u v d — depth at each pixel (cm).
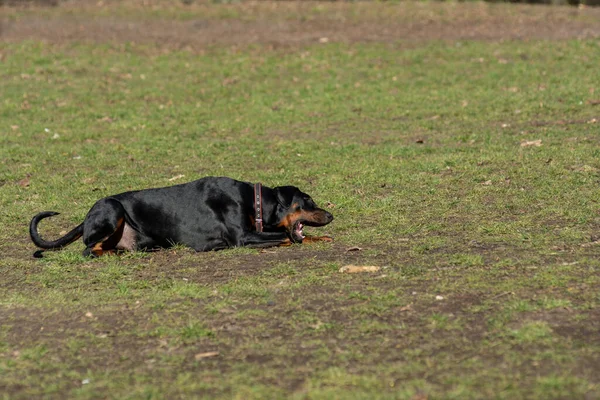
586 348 727
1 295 985
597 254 1005
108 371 742
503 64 2648
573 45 2822
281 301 894
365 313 841
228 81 2628
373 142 1894
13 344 823
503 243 1084
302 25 3278
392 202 1353
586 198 1288
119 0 3659
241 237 1117
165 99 2461
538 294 866
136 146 1944
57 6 3569
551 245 1057
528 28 3122
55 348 805
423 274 962
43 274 1064
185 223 1130
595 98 2130
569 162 1524
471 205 1302
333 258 1059
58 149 1942
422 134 1945
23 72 2738
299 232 1144
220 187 1130
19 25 3275
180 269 1051
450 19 3284
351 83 2553
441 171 1552
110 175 1683
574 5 3597
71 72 2744
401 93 2405
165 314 877
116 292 962
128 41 3103
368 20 3319
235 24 3303
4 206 1474
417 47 2939
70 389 714
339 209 1338
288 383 697
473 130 1934
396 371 708
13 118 2281
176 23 3328
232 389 692
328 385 687
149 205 1131
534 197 1319
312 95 2442
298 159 1755
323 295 902
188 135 2058
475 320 805
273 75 2683
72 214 1402
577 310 813
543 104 2119
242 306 887
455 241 1111
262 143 1930
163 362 755
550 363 704
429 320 811
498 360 717
